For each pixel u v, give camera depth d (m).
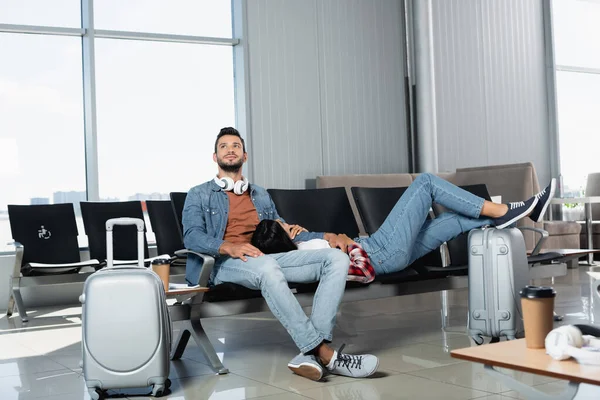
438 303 5.24
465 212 3.59
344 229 4.30
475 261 3.31
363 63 7.56
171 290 3.16
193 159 7.00
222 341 4.04
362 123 7.53
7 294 5.99
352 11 7.52
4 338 4.46
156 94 6.85
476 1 8.26
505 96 8.45
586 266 7.62
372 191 4.32
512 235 3.29
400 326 4.28
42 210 5.48
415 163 7.77
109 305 2.74
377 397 2.65
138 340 2.74
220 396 2.77
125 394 2.85
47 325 4.98
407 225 3.56
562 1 9.14
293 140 7.13
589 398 2.47
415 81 7.68
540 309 1.65
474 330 3.31
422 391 2.71
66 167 6.48
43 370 3.44
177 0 6.94
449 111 8.01
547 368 1.46
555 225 7.55
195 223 3.41
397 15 7.79
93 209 5.52
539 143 8.72
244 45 6.94
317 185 6.77
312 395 2.72
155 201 5.62
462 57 8.12
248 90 6.95
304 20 7.25
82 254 6.38
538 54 8.74
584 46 9.29
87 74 6.45
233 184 3.55
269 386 2.90
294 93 7.16
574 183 9.17
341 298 3.08
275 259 3.27
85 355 2.73
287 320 3.01
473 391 2.68
